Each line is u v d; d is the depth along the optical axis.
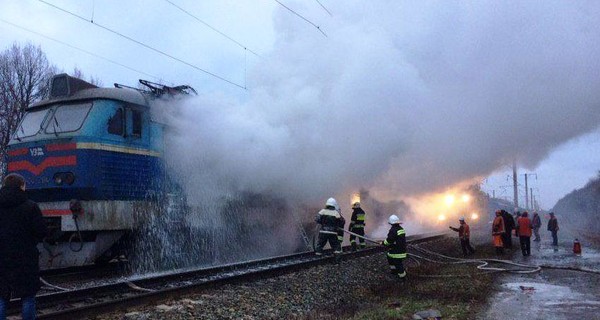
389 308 7.43
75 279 9.55
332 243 11.95
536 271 11.58
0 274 4.88
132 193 10.37
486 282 9.84
